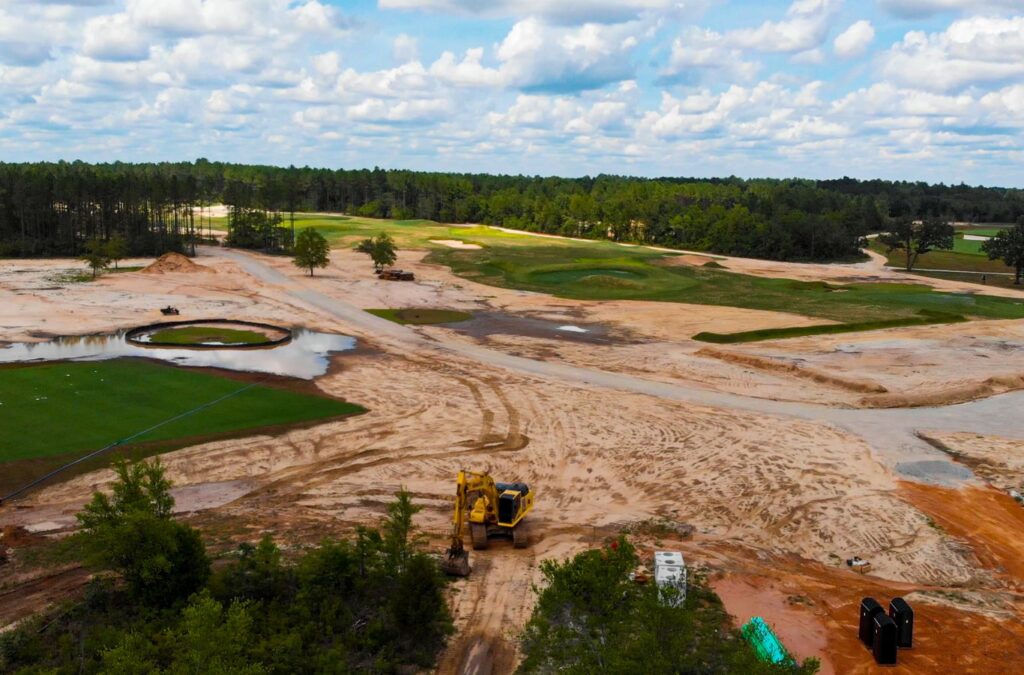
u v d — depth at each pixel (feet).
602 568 72.69
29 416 152.56
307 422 158.92
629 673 58.34
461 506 101.35
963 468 136.46
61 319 261.85
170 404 165.07
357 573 87.40
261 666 64.44
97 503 85.56
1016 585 98.89
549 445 149.59
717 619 85.40
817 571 102.37
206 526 109.70
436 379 196.85
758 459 140.05
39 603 84.99
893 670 78.28
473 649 79.51
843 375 200.54
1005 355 225.56
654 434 155.22
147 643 70.59
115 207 508.94
